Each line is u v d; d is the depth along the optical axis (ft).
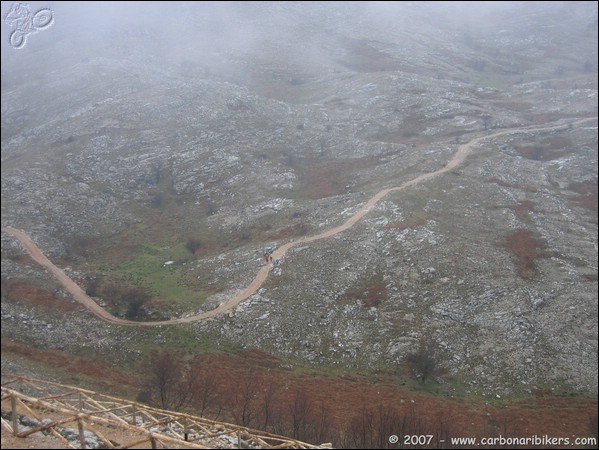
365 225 271.08
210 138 401.70
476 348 200.03
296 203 323.37
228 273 252.42
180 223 329.31
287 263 248.11
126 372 190.19
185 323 215.51
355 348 202.59
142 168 371.56
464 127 424.05
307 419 152.66
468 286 226.58
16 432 70.49
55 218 307.58
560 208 301.63
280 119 448.24
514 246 257.96
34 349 198.29
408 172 342.03
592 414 170.71
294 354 202.18
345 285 232.53
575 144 386.11
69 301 230.89
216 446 83.56
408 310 216.33
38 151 383.86
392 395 176.45
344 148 406.00
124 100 444.96
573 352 196.44
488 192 307.37
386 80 520.83
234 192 352.08
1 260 253.24
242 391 174.70
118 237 310.86
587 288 228.43
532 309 214.07
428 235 255.91
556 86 534.78
